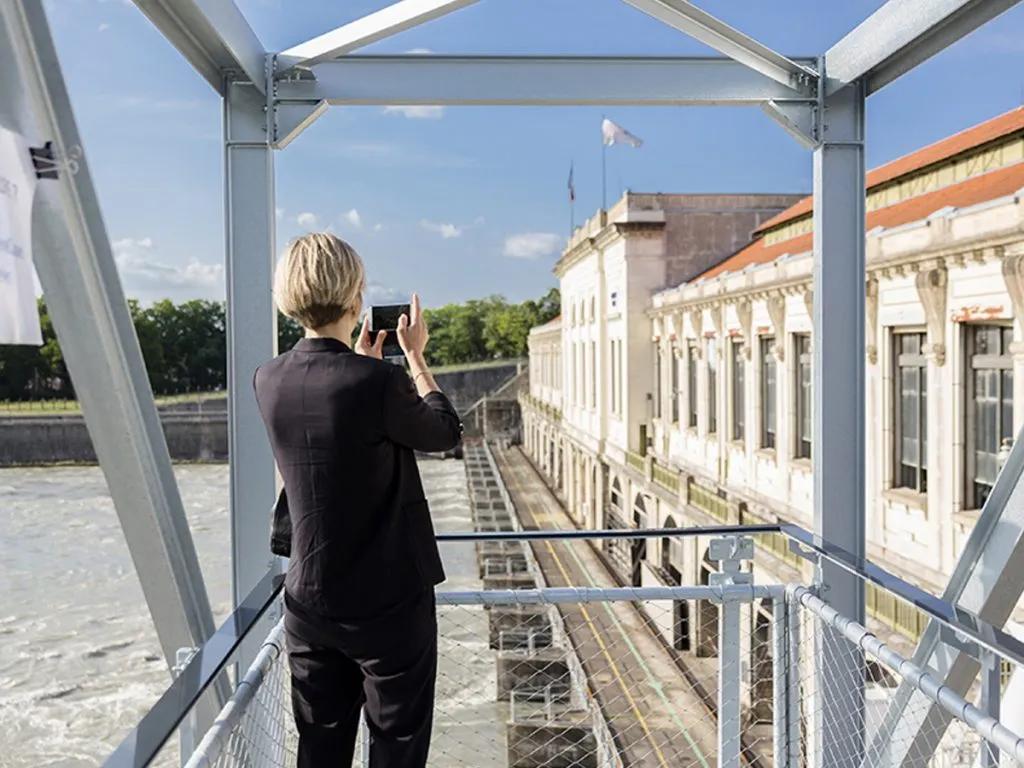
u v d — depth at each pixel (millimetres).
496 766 13422
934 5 3010
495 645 20750
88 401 2619
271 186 3715
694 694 16375
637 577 28031
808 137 3777
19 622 36750
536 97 3752
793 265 16734
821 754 3477
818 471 3822
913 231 12180
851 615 3686
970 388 11367
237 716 1836
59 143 2281
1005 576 2928
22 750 24469
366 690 1996
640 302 31891
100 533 54344
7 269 1941
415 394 1977
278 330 3793
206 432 93125
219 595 33688
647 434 31656
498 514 48844
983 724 1896
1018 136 14266
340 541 1923
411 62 3738
